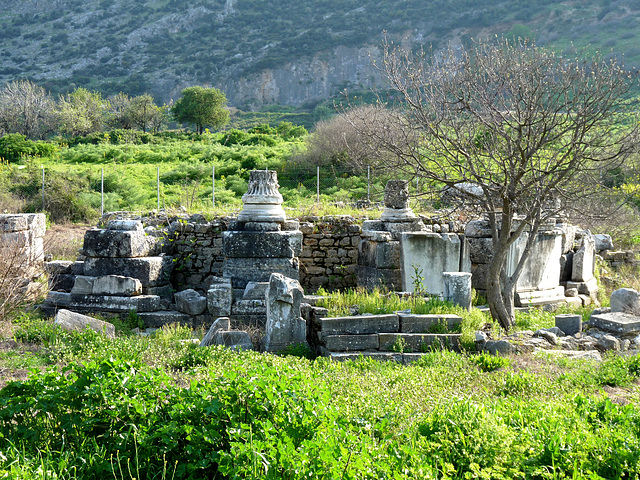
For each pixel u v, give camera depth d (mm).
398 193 12727
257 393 4184
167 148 33562
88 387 4234
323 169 23938
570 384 6664
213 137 43156
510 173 9750
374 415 5000
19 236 11062
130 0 144375
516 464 4258
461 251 12109
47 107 54062
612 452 4387
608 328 9352
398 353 8195
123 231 10977
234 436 3797
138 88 105750
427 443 4371
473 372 6988
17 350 7691
